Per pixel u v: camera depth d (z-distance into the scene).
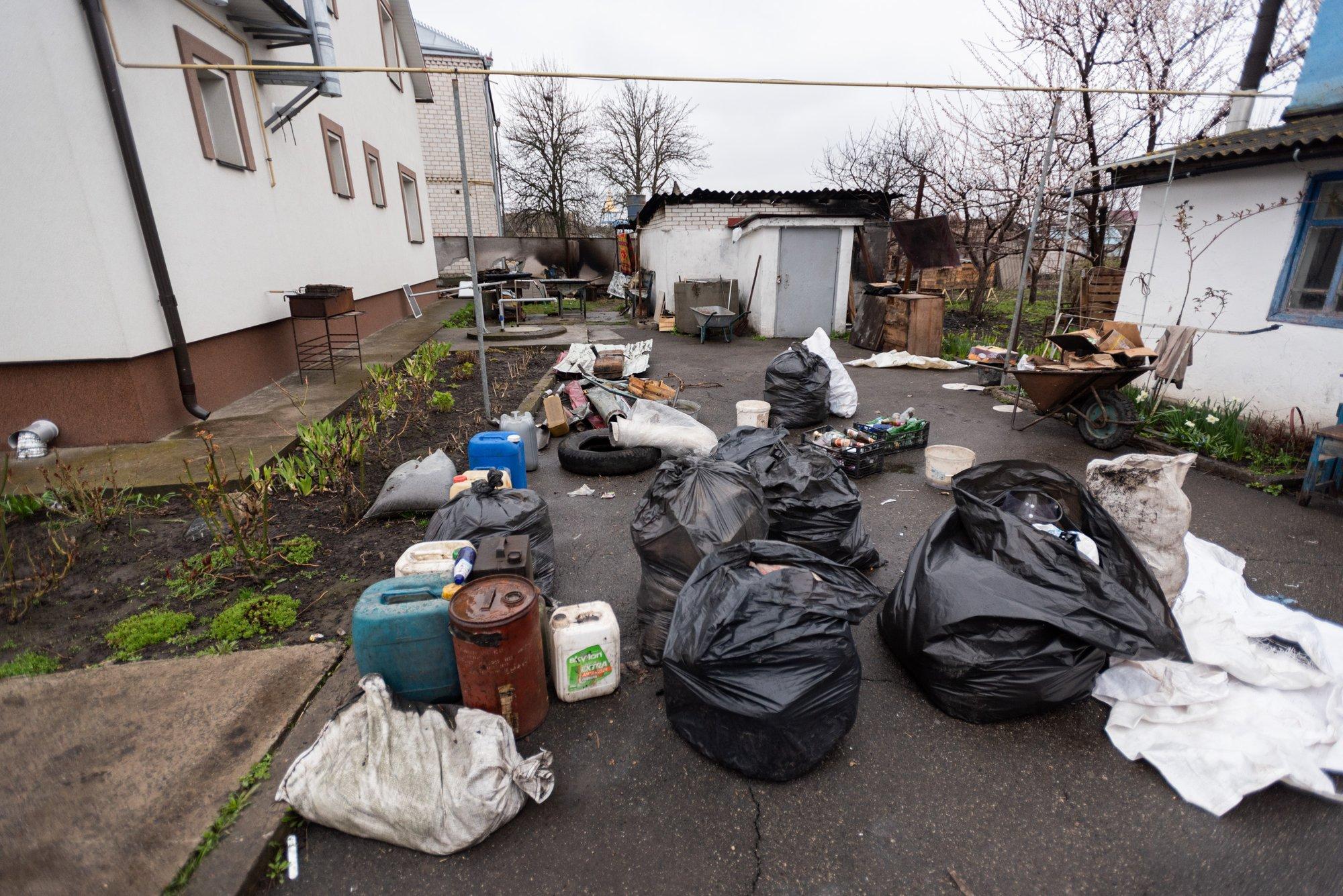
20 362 4.80
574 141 22.30
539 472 5.13
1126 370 5.30
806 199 12.61
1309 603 3.16
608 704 2.53
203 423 5.72
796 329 11.99
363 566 3.50
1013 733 2.38
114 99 4.76
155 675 2.56
